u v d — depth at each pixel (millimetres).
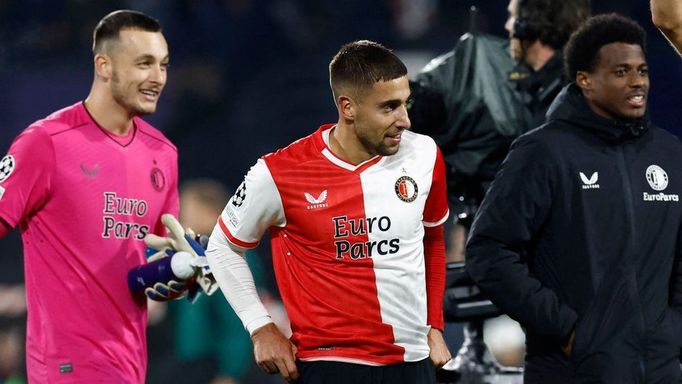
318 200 15492
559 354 16891
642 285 16562
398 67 15211
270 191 15586
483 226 17000
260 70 48906
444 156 21469
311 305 15664
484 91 20906
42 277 17953
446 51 49062
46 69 47094
